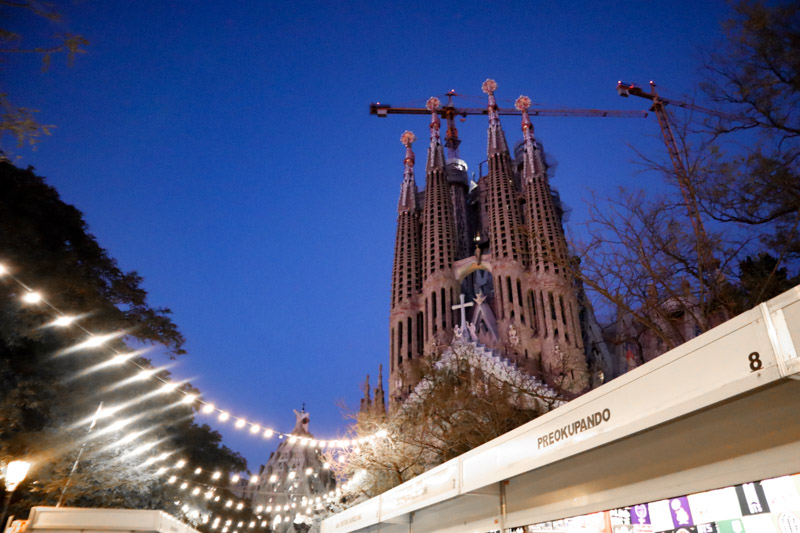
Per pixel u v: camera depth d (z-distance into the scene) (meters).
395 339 123.00
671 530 5.83
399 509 10.60
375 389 111.06
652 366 5.24
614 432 5.57
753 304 15.46
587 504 6.91
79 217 35.78
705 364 4.66
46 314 29.77
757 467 5.02
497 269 116.75
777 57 12.98
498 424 29.30
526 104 145.75
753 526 5.10
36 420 30.20
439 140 144.25
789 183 13.48
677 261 17.27
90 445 31.39
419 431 32.34
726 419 5.36
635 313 17.48
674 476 5.81
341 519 14.26
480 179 150.75
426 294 123.00
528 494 8.08
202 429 51.88
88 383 34.09
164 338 39.72
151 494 35.47
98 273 37.44
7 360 29.59
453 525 10.13
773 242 14.46
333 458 33.38
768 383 4.11
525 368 65.62
